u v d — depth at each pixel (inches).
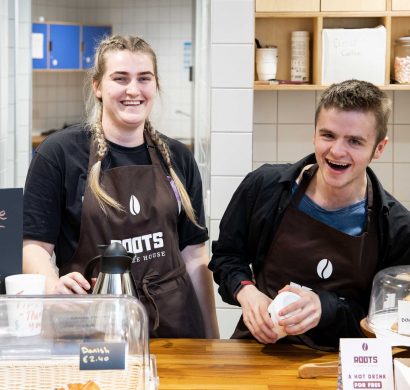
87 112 92.8
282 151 154.4
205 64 148.8
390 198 80.2
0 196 68.5
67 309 56.6
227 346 78.2
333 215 79.1
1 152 159.2
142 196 88.0
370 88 71.5
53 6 315.0
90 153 88.2
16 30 165.8
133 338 56.1
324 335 78.0
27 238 86.6
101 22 325.7
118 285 67.0
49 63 298.2
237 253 86.0
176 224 90.9
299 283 81.0
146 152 91.0
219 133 132.1
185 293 89.1
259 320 73.5
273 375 69.3
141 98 87.1
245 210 84.3
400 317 66.3
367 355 56.6
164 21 320.2
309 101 153.2
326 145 71.9
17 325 56.5
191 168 94.8
